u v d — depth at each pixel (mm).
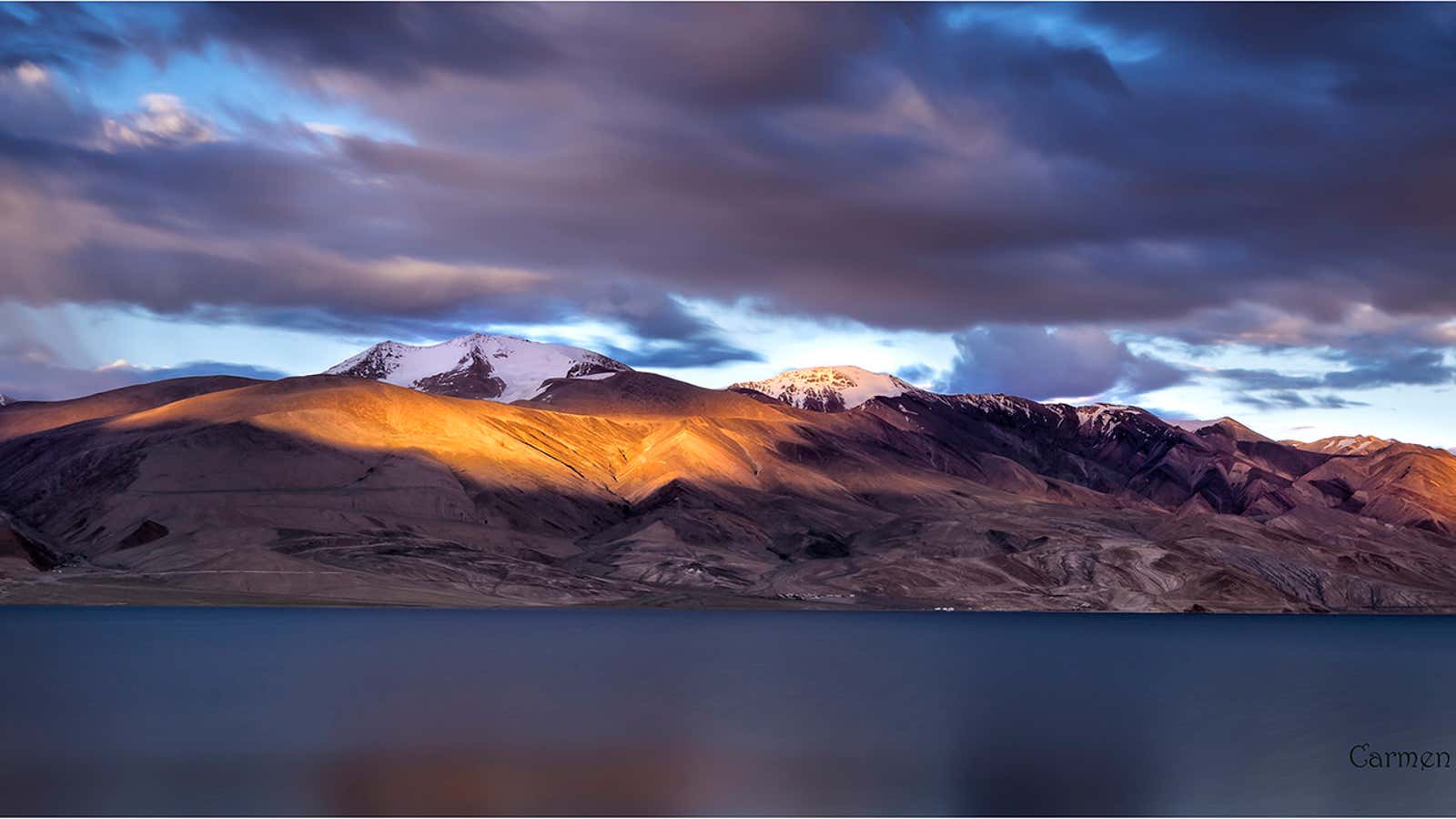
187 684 81375
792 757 54250
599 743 57625
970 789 47906
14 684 81062
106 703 71938
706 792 46750
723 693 78875
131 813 43094
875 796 46344
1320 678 98750
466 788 47156
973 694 81312
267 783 48000
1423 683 94312
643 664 99438
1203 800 46812
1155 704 77375
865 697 78312
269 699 73812
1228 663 114875
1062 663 111500
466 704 71750
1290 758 56031
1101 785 49062
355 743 57062
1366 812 45312
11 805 44125
